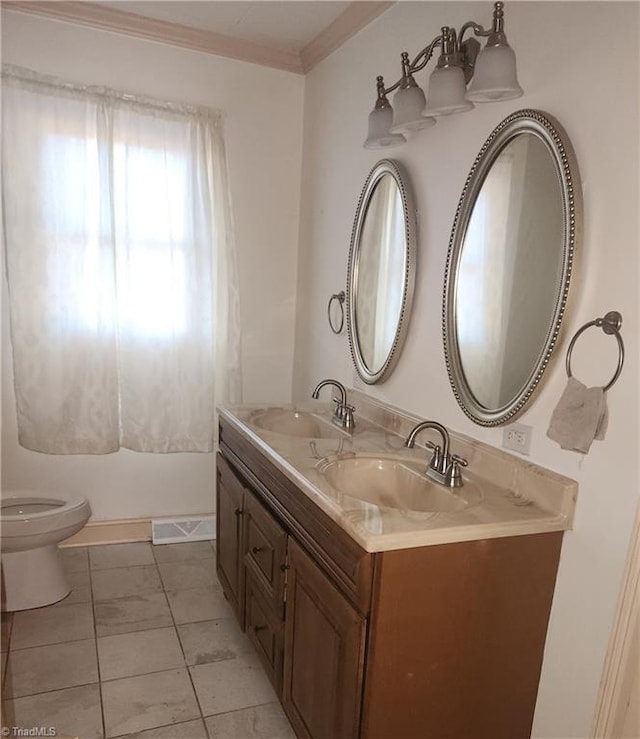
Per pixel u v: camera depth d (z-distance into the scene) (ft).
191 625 7.67
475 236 5.54
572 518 4.53
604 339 4.26
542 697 4.85
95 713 6.07
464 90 5.17
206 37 8.73
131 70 8.61
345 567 4.45
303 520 5.23
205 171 8.87
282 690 5.82
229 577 7.60
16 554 7.76
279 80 9.52
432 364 6.38
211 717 6.11
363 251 7.69
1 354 8.53
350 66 8.10
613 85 4.18
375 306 7.41
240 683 6.64
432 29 6.28
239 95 9.32
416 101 5.74
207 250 9.05
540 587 4.65
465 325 5.68
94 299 8.49
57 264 8.29
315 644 4.98
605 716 4.30
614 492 4.20
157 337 8.96
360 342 7.80
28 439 8.55
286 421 7.98
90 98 8.22
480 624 4.50
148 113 8.54
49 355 8.42
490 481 5.33
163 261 8.85
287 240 10.04
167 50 8.77
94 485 9.57
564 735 4.66
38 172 8.07
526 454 5.01
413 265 6.61
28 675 6.57
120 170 8.54
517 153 5.05
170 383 9.12
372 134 6.44
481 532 4.31
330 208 8.80
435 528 4.21
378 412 7.30
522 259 4.99
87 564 9.10
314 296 9.45
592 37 4.35
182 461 10.02
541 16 4.83
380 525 4.22
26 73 7.89
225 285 9.38
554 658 4.72
